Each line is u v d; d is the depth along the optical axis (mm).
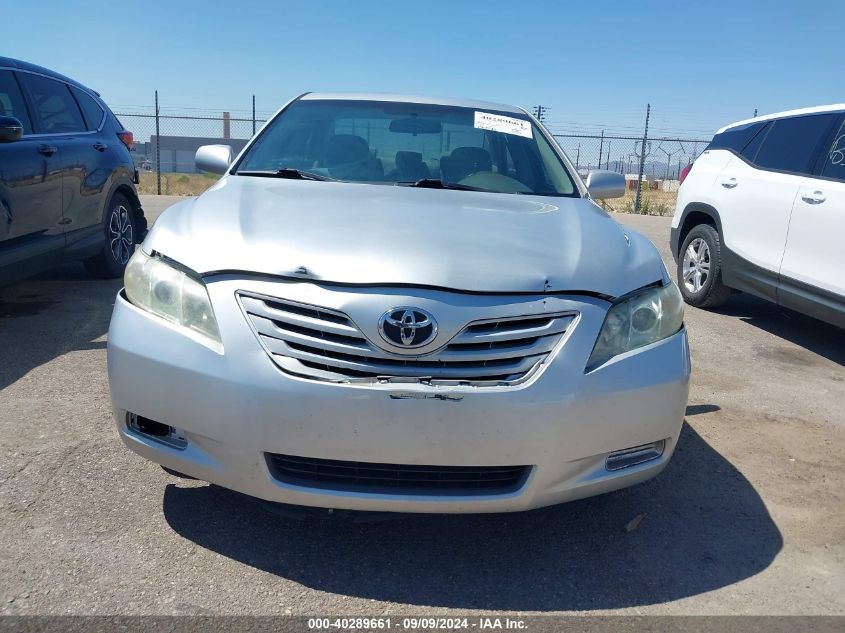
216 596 2322
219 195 3092
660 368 2523
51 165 5242
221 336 2357
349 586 2414
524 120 4281
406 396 2266
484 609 2336
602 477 2486
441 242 2584
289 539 2656
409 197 3193
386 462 2307
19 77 5281
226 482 2412
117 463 3115
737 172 6219
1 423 3449
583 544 2730
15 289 6141
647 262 2770
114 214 6555
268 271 2391
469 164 3773
